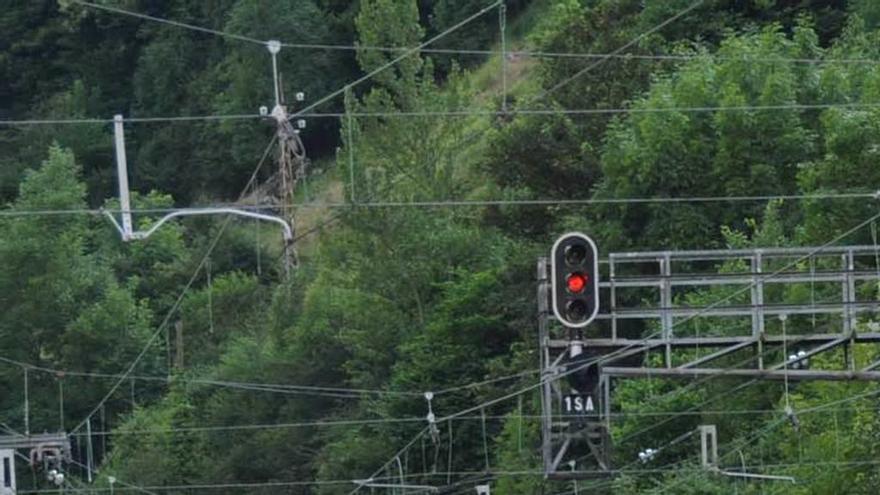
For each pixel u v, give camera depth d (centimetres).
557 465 7612
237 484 14600
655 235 12706
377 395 14388
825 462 8625
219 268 19550
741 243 10856
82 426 17775
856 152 10369
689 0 15550
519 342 13375
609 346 7769
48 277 18538
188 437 15700
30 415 17888
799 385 9844
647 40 15138
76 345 18175
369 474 13638
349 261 15288
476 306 13812
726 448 9744
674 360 10044
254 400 15575
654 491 9419
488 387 13225
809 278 7944
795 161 12506
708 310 7931
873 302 7906
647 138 12781
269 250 19762
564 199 14838
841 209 10256
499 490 11444
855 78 12888
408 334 14625
